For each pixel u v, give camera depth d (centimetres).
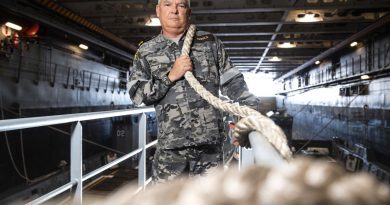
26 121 171
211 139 187
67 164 938
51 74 867
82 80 1056
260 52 1414
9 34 684
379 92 956
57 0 693
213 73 192
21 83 738
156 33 1000
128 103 1535
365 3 687
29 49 767
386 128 897
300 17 834
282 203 16
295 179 17
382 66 883
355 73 1130
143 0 684
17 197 671
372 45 961
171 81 180
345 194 16
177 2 191
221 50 201
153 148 1003
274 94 3197
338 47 1136
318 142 1102
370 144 1011
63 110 934
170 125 188
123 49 1211
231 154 218
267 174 18
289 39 1084
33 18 674
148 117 1144
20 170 757
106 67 1262
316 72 1720
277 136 50
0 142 696
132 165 949
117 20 887
